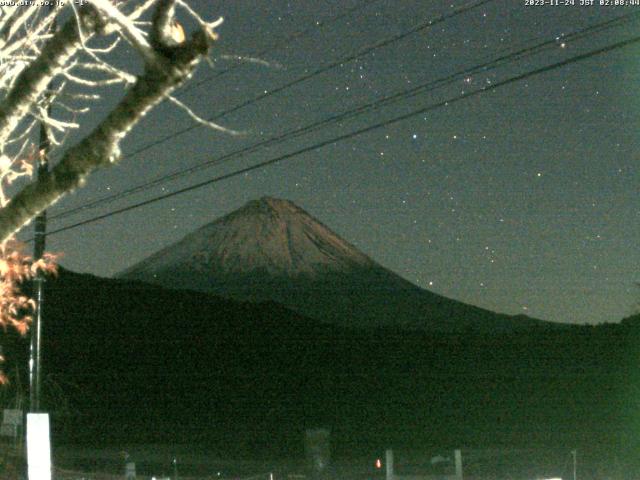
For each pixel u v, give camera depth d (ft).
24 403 105.70
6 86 21.56
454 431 146.10
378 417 161.48
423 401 171.42
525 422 147.64
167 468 110.83
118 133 14.67
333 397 181.27
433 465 103.65
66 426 144.25
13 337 119.34
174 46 13.64
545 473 95.45
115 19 13.74
